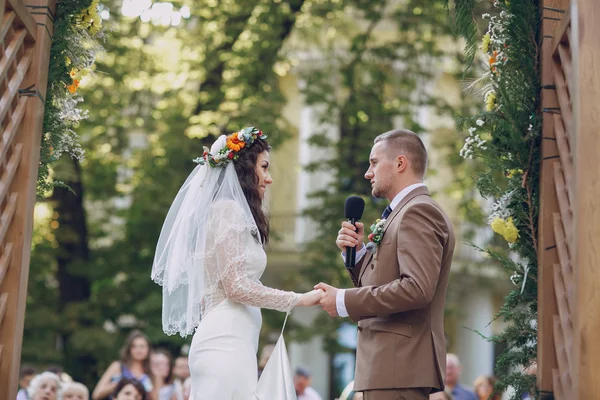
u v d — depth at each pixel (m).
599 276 4.08
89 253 16.11
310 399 10.50
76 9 5.30
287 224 22.25
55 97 5.37
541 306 4.81
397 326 4.70
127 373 8.68
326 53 16.11
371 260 4.88
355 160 15.30
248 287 4.94
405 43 15.26
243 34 15.16
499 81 5.20
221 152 5.16
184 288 5.21
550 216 4.86
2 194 4.62
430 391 4.77
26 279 4.86
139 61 15.13
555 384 4.67
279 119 15.19
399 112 15.17
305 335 15.15
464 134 15.65
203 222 5.05
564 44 4.77
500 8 5.45
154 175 15.45
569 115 4.68
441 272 4.80
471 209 15.75
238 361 4.91
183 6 13.82
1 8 4.35
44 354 14.74
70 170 14.52
